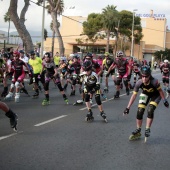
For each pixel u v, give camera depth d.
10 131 7.32
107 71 15.34
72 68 16.27
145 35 100.88
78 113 9.99
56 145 6.32
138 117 6.96
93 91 8.84
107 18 62.62
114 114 10.09
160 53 80.38
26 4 24.09
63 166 5.12
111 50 76.50
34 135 7.05
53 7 32.69
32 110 10.26
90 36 70.12
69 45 79.06
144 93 6.98
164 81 16.36
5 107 6.84
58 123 8.41
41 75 12.45
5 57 12.79
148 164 5.38
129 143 6.69
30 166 5.07
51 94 14.66
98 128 8.00
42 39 26.39
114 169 5.07
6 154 5.64
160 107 11.96
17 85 11.80
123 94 15.58
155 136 7.38
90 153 5.88
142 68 6.65
